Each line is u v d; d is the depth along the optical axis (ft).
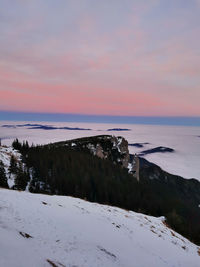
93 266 32.30
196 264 53.26
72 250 34.88
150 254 47.57
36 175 199.21
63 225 45.09
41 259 27.35
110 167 266.16
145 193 206.28
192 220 176.86
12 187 152.66
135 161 378.94
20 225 37.22
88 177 203.92
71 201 74.13
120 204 175.42
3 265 22.49
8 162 196.24
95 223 54.29
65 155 254.88
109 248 42.01
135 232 59.98
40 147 300.40
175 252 56.18
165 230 80.02
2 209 42.55
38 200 60.39
